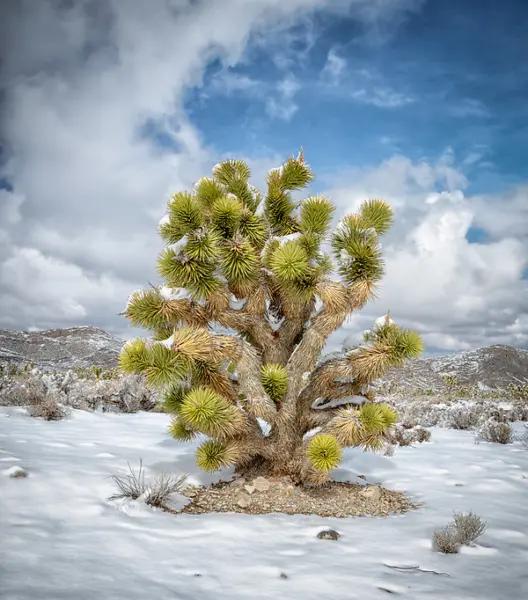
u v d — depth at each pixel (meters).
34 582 3.13
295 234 6.14
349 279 5.90
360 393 6.45
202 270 5.38
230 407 5.61
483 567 3.85
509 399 26.47
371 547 4.26
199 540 4.23
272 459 6.14
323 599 3.18
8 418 9.84
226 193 6.49
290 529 4.69
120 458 6.86
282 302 6.43
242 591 3.26
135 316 5.66
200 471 6.58
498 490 6.57
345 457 8.12
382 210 6.17
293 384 6.14
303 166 6.67
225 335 5.94
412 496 6.23
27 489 4.99
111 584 3.21
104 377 19.28
